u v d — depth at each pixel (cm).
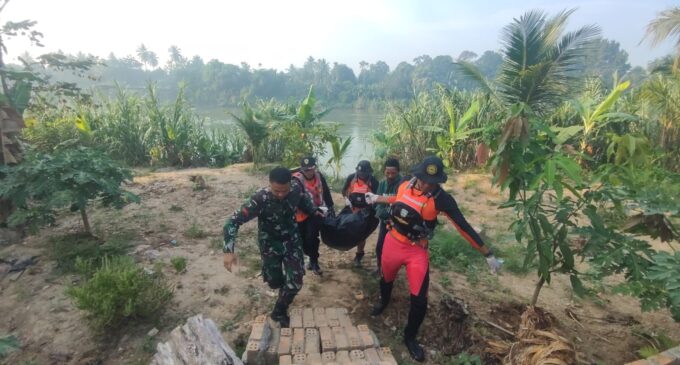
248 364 296
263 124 1134
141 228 601
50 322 365
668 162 963
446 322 372
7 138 613
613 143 338
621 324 400
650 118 1122
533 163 314
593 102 1015
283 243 345
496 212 775
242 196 801
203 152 1398
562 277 493
